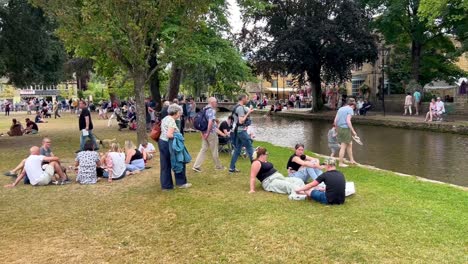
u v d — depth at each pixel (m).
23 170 9.14
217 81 24.59
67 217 6.71
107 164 9.41
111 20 12.66
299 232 5.62
